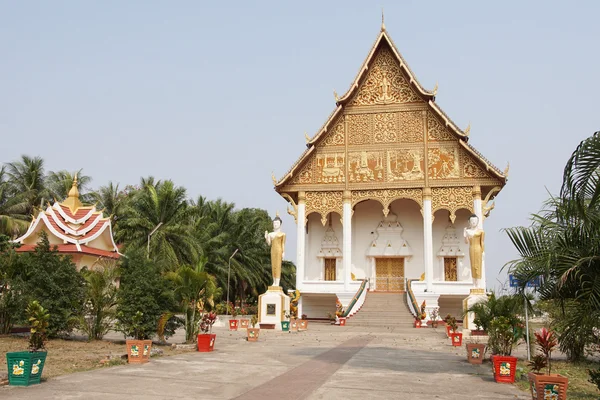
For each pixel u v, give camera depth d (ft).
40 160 162.09
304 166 119.44
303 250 117.60
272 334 77.51
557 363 46.11
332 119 117.70
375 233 128.98
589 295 30.91
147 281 53.83
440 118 112.78
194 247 144.77
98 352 46.80
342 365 41.98
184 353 48.65
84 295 57.77
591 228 30.22
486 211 110.63
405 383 33.50
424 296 107.65
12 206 145.07
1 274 57.11
